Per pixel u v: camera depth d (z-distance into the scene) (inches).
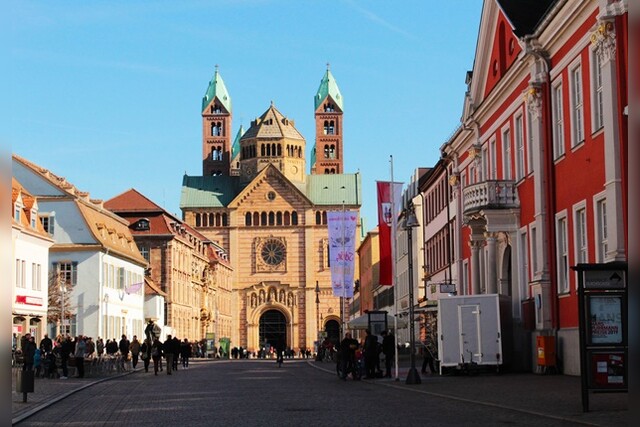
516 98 1927.9
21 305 2881.4
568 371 1603.1
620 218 1332.4
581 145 1541.6
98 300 3604.8
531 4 1905.8
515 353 1861.5
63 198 3636.8
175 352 2709.2
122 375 2357.3
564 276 1674.5
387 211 2039.9
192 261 5590.6
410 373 1596.9
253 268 6939.0
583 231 1562.5
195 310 5659.5
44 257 3097.9
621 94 1314.0
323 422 909.8
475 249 2250.2
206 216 7032.5
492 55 2151.8
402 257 4448.8
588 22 1478.8
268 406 1158.3
